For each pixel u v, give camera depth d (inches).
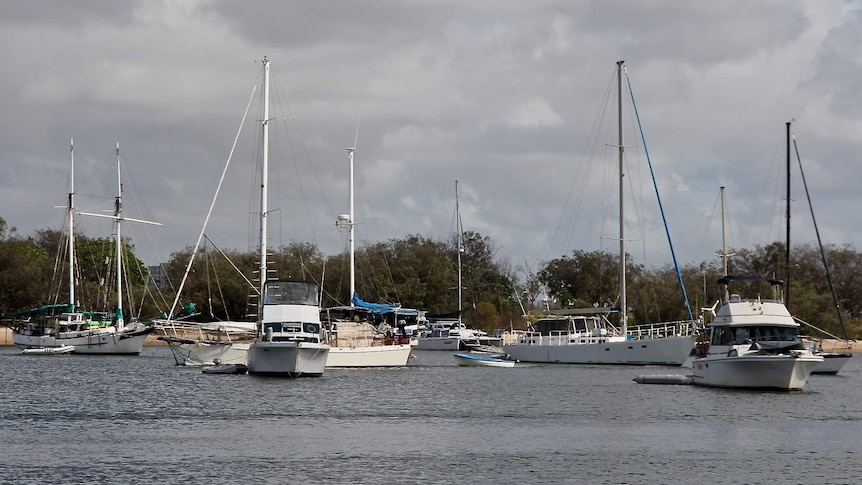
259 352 4313.5
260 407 3270.2
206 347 4980.3
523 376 4776.1
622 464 2336.4
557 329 6038.4
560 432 2792.8
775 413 3208.7
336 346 5123.0
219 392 3725.4
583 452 2482.8
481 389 3991.1
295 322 4360.2
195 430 2768.2
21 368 5167.3
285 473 2198.6
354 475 2190.0
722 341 4042.8
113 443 2541.8
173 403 3373.5
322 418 3034.0
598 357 5718.5
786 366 3752.5
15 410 3191.4
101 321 7076.8
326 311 6156.5
